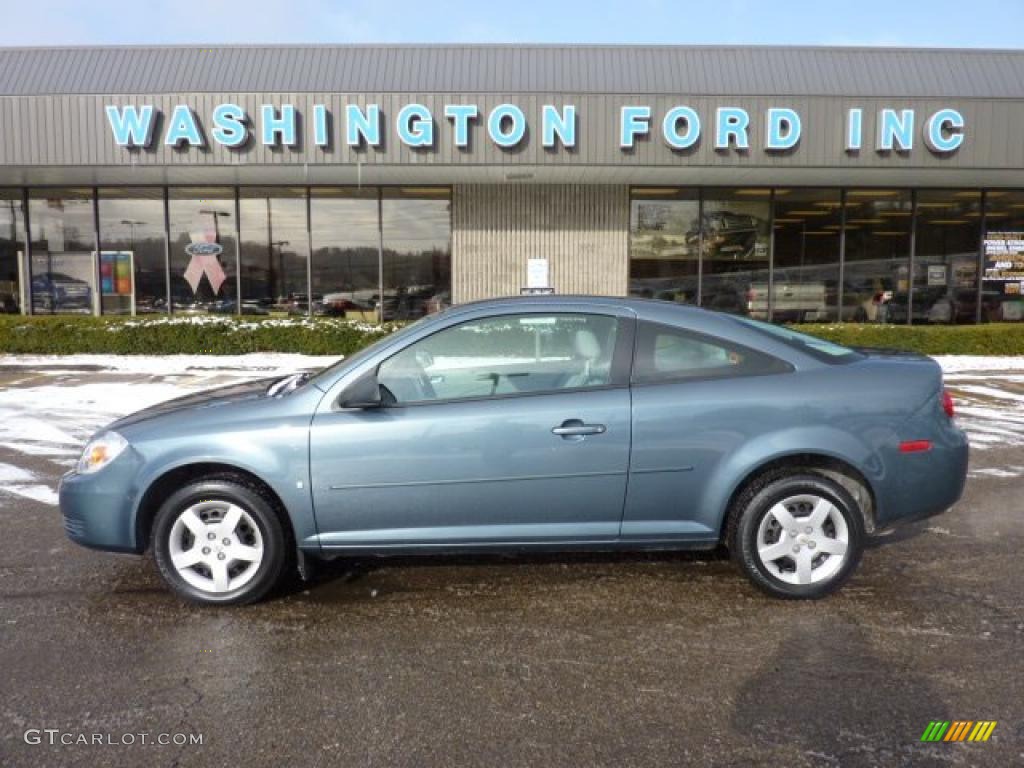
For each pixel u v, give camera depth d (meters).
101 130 14.19
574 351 4.28
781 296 17.14
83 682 3.40
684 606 4.19
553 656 3.64
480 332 4.27
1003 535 5.32
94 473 4.20
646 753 2.89
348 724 3.08
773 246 17.05
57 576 4.64
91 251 17.34
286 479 4.09
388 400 4.18
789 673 3.47
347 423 4.12
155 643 3.78
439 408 4.15
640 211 16.98
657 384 4.20
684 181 16.31
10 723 3.09
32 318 15.84
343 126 14.12
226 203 17.11
